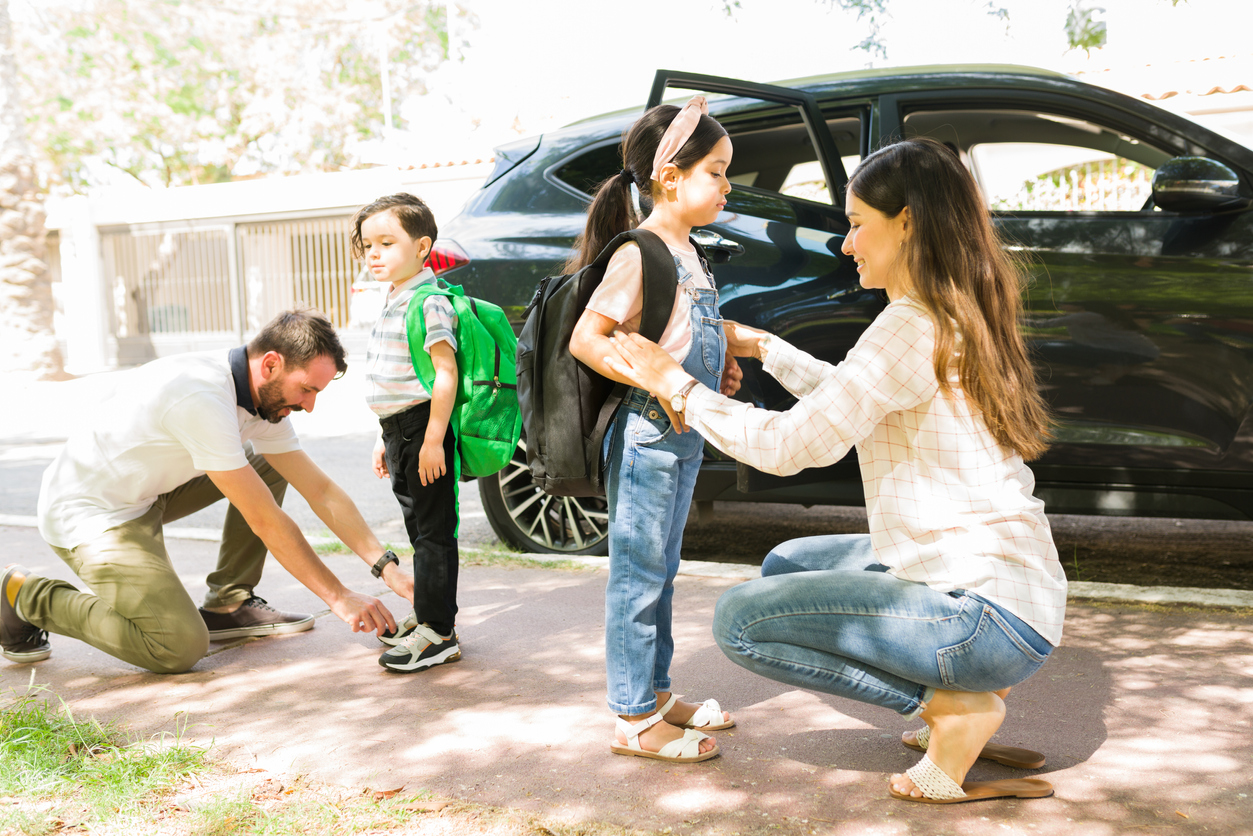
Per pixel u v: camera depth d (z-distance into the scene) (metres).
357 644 3.54
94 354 20.66
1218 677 2.97
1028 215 4.00
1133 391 3.88
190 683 3.18
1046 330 3.94
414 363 3.19
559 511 4.71
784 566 2.61
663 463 2.42
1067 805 2.26
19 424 11.42
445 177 15.62
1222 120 11.32
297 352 3.20
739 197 4.30
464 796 2.36
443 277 4.52
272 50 29.12
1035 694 2.89
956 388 2.11
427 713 2.87
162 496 3.48
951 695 2.24
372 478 7.37
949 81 4.25
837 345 4.11
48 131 27.16
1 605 3.38
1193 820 2.18
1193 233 3.81
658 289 2.29
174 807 2.34
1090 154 4.29
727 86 4.16
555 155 4.69
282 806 2.32
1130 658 3.15
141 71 27.77
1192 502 3.90
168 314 20.75
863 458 2.23
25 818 2.26
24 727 2.69
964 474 2.12
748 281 4.17
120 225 20.28
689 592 4.00
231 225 19.42
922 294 2.10
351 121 29.97
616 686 2.53
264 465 3.66
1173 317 3.80
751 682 3.07
